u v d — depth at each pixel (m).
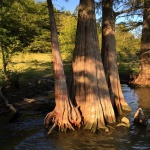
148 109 20.72
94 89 16.38
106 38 19.58
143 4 24.16
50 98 22.89
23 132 15.75
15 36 27.69
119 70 38.25
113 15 20.16
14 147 13.71
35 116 18.75
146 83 30.56
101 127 15.92
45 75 34.00
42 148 13.59
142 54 31.16
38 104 21.14
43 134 15.34
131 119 17.98
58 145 13.92
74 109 15.94
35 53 55.88
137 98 24.88
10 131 15.95
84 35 16.95
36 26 33.44
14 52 28.91
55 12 19.77
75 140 14.49
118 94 19.73
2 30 25.50
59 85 15.65
